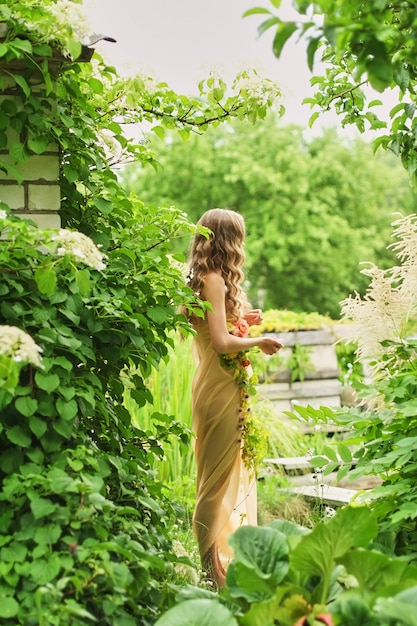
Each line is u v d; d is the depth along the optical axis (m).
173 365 6.30
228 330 4.15
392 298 4.15
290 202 19.31
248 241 19.22
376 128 4.18
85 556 2.39
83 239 2.58
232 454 4.10
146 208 3.59
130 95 3.60
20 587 2.45
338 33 2.38
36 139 3.02
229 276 4.14
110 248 3.45
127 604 2.66
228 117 3.94
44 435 2.76
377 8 2.42
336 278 19.59
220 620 2.38
